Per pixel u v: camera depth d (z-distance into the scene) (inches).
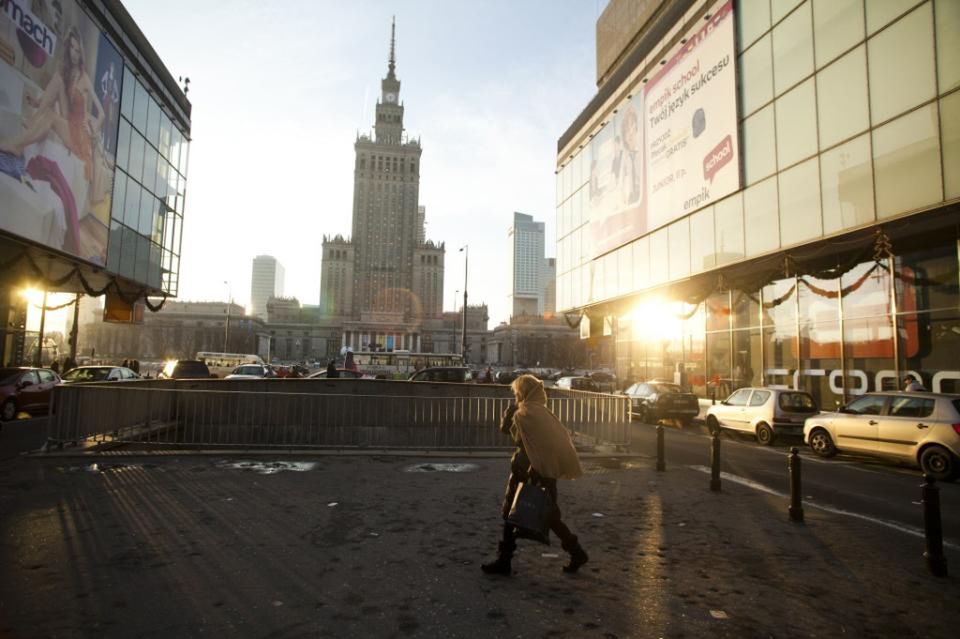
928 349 606.9
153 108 1092.5
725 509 286.2
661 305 1143.0
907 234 623.5
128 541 211.3
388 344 5718.5
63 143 775.7
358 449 444.1
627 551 214.7
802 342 775.1
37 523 232.5
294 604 158.9
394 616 152.3
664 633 145.9
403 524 243.4
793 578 189.6
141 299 1152.8
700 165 881.5
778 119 730.8
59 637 136.7
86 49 828.0
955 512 296.0
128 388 447.8
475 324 7145.7
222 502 273.3
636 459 447.8
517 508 176.2
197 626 143.8
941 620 158.2
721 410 664.4
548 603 163.3
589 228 1311.5
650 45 1033.5
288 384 583.8
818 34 670.5
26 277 884.6
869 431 454.0
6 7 652.7
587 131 1330.0
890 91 580.4
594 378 1740.9
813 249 705.0
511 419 192.2
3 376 679.7
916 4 554.9
